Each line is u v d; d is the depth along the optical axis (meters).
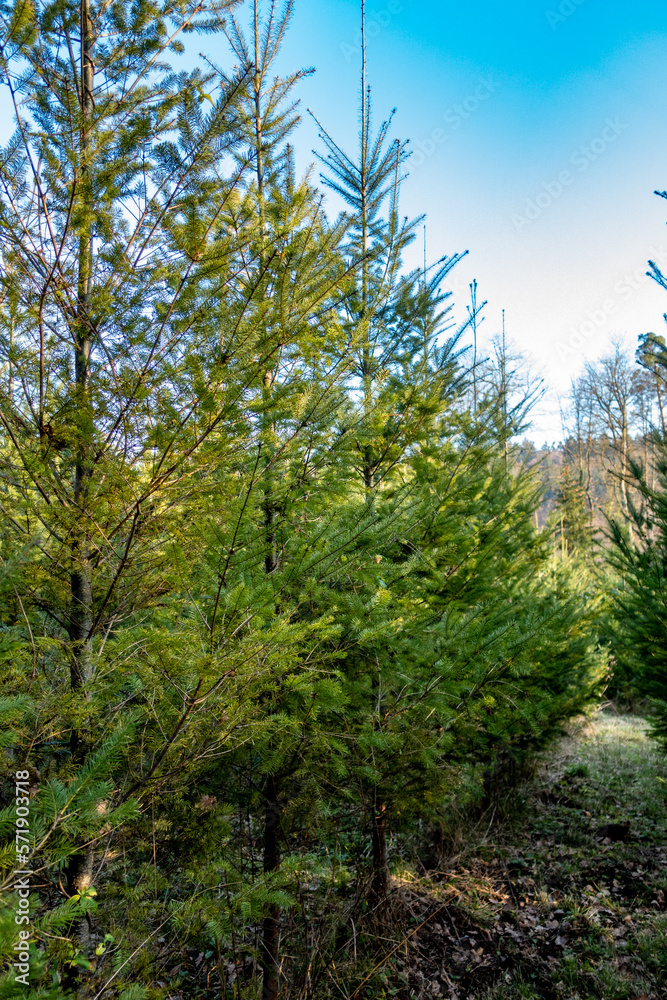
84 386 2.40
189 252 2.18
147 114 2.35
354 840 4.77
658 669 5.93
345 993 3.65
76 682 2.38
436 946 4.68
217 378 2.10
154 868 2.29
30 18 1.98
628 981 4.16
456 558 4.45
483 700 3.66
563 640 6.05
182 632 2.31
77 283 2.32
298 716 2.97
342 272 2.72
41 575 2.27
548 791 7.65
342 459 3.38
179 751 2.32
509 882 5.57
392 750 3.44
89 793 1.63
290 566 3.03
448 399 4.91
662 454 6.14
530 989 4.25
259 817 3.55
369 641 3.10
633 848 6.06
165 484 2.27
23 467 2.23
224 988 3.25
